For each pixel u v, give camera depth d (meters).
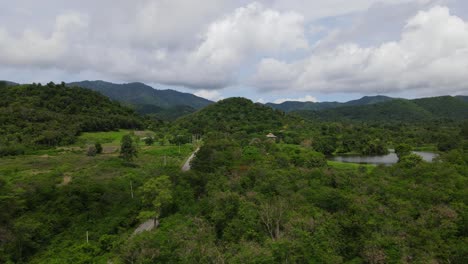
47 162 83.69
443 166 62.75
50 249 39.47
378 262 28.58
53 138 111.12
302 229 34.09
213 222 40.59
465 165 68.75
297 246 29.03
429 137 168.62
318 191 47.78
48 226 43.09
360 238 32.34
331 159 127.88
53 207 48.03
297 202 43.94
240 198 44.19
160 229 39.19
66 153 99.75
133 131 148.88
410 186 49.84
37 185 54.62
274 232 37.94
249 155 85.31
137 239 31.97
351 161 120.94
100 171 73.12
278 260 28.27
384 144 153.12
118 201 52.41
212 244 32.66
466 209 37.59
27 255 38.38
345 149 149.50
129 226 46.47
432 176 55.16
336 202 43.31
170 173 61.62
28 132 112.56
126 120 158.00
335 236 32.97
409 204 40.78
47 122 125.75
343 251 31.94
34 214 45.31
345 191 50.56
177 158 98.12
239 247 31.47
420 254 28.89
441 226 33.75
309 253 29.41
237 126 182.00
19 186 54.44
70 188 52.69
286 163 79.19
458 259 28.14
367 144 149.25
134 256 30.84
